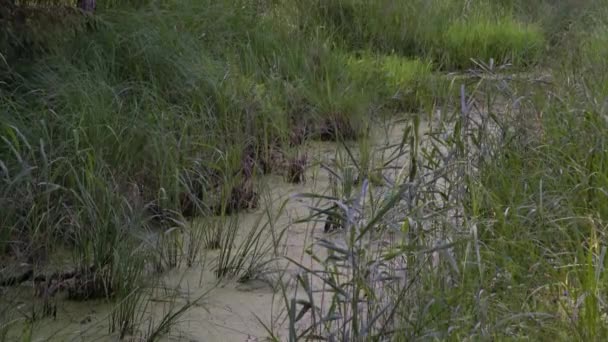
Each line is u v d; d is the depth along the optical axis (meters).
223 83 6.75
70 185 4.86
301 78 7.62
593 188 4.80
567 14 11.00
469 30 9.88
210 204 5.36
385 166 5.46
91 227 4.50
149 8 7.71
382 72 8.18
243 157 6.01
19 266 4.38
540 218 4.45
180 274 4.60
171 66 6.73
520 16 10.96
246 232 5.16
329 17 9.74
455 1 10.81
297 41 8.24
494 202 4.68
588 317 3.56
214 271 4.65
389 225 4.13
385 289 3.93
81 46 6.61
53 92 5.81
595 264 4.08
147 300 4.29
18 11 5.91
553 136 5.39
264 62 7.66
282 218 5.39
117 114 5.64
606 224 4.53
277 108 6.68
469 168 5.02
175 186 5.15
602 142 5.02
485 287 3.83
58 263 4.59
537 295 3.93
